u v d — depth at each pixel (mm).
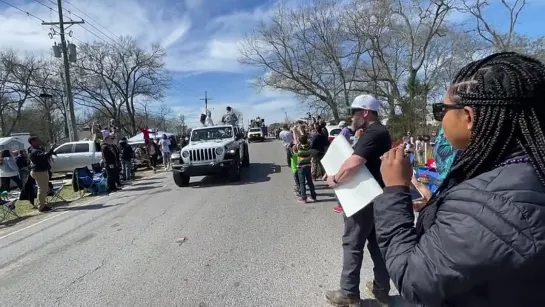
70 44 20703
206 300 3523
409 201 1233
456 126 1083
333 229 5633
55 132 53531
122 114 47781
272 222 6262
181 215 7293
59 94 37781
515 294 903
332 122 36500
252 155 22625
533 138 935
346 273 3119
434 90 25500
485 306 945
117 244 5578
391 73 28469
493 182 945
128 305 3535
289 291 3594
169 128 67875
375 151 2648
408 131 17625
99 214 8148
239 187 10438
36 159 9062
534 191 902
